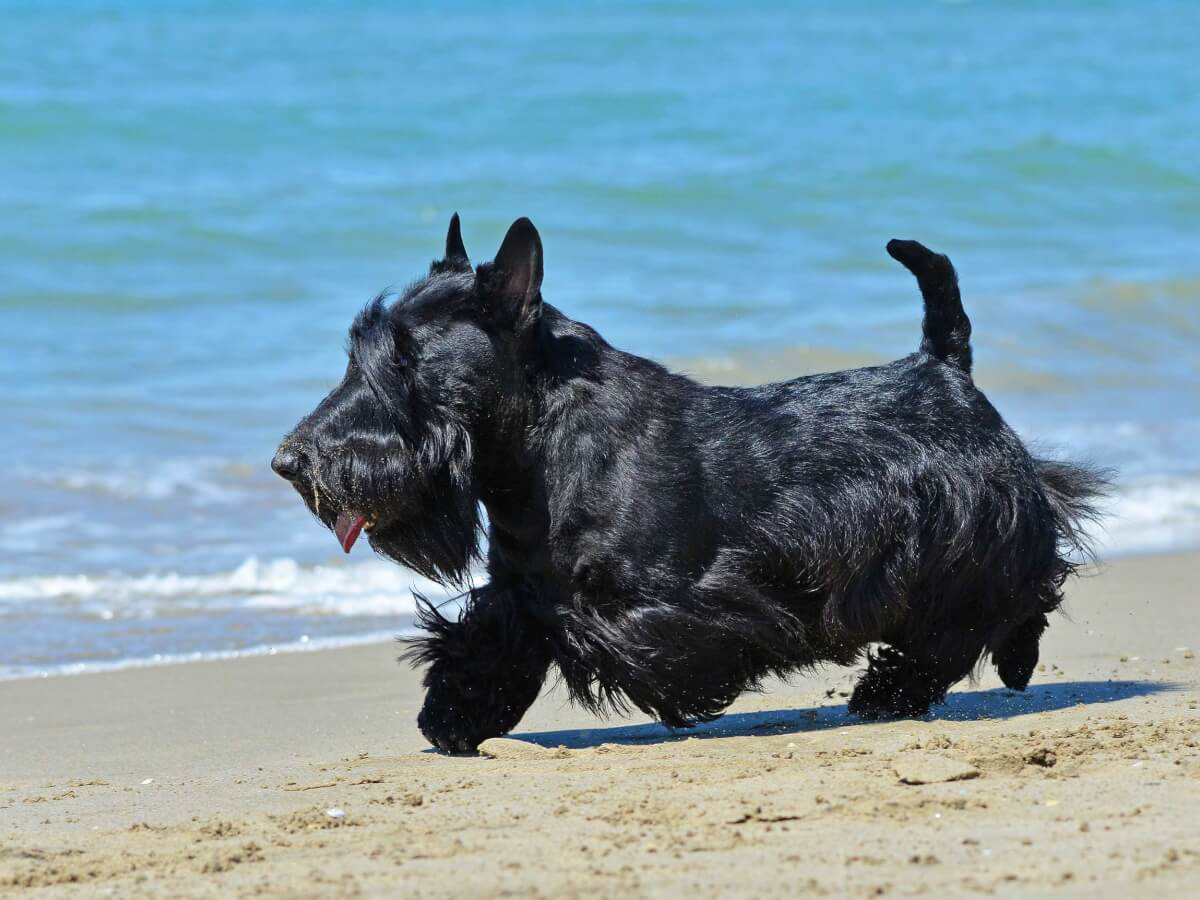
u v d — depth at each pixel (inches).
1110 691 359.3
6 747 354.6
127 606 518.3
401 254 1016.9
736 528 313.0
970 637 330.0
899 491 320.5
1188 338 914.1
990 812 236.1
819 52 2037.4
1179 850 209.8
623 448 307.0
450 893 205.2
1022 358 862.5
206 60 1779.0
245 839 244.7
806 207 1171.3
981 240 1130.0
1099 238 1139.9
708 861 214.8
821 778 262.8
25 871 229.9
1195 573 541.3
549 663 323.0
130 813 275.7
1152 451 721.6
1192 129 1465.3
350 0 2989.7
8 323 861.2
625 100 1519.4
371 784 290.8
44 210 1053.2
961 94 1690.5
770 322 889.5
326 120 1384.1
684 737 334.0
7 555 562.9
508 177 1195.9
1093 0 3014.3
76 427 701.9
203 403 742.5
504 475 310.5
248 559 571.2
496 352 305.0
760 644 314.2
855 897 195.9
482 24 2361.0
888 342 851.4
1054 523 340.5
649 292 946.7
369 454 301.9
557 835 233.6
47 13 2425.0
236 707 396.5
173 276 956.0
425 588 546.9
